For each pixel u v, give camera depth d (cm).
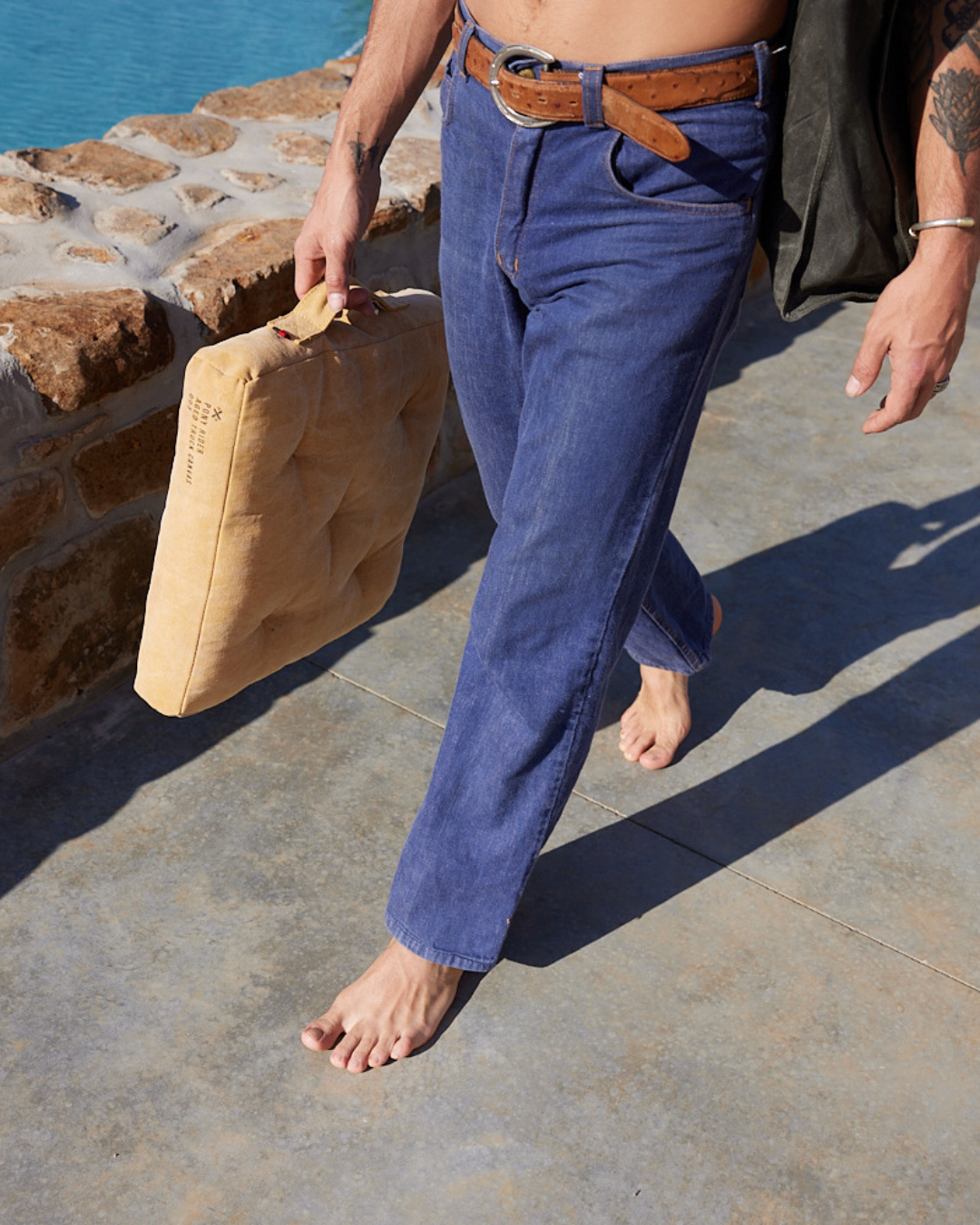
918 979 171
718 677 226
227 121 278
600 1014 164
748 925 178
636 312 127
